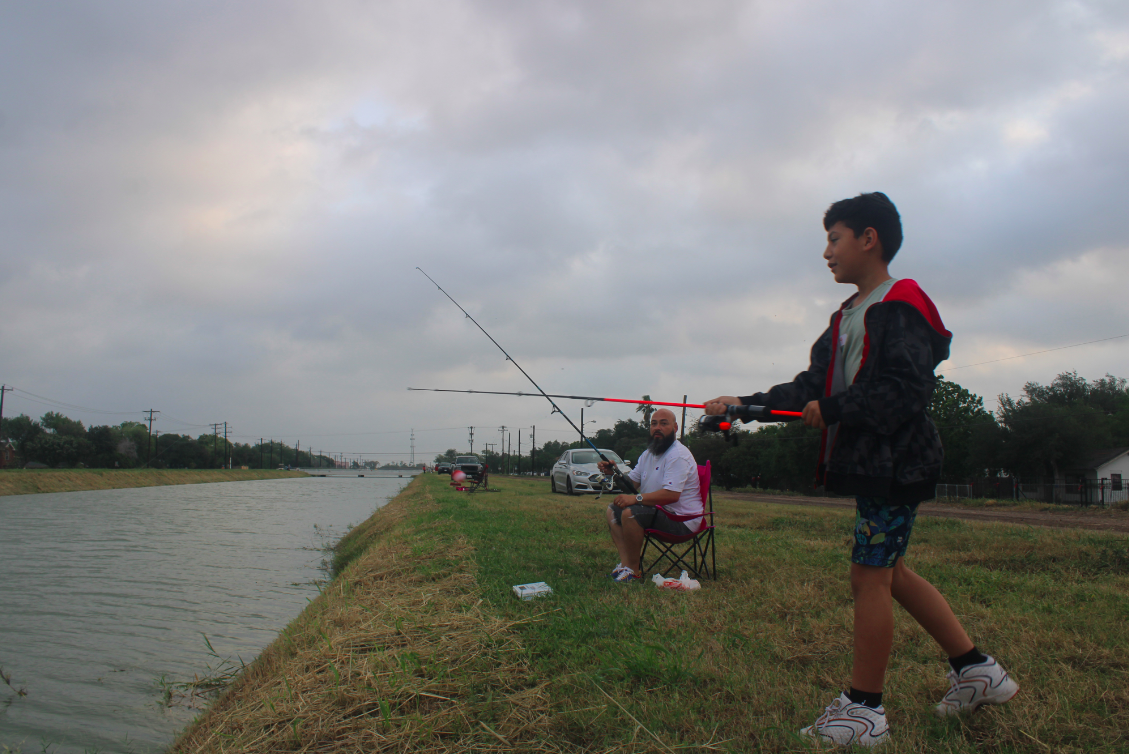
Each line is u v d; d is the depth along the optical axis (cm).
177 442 10350
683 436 512
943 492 3644
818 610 382
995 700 230
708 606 394
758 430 5169
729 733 224
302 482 6700
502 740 223
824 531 856
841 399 210
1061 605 393
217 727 280
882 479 209
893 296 216
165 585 910
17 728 410
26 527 1792
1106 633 329
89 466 8075
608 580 478
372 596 460
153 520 2025
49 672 531
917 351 208
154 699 467
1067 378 4959
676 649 300
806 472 4300
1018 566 561
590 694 257
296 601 809
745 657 299
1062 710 235
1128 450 3544
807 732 221
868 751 208
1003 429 3556
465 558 562
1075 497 3159
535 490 2181
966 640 232
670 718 235
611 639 320
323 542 1438
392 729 233
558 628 338
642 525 492
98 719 427
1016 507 2105
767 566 543
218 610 756
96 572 1028
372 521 1490
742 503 1664
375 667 287
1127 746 210
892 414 205
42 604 790
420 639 326
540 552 600
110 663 555
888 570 218
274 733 243
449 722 234
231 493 4116
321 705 257
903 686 264
